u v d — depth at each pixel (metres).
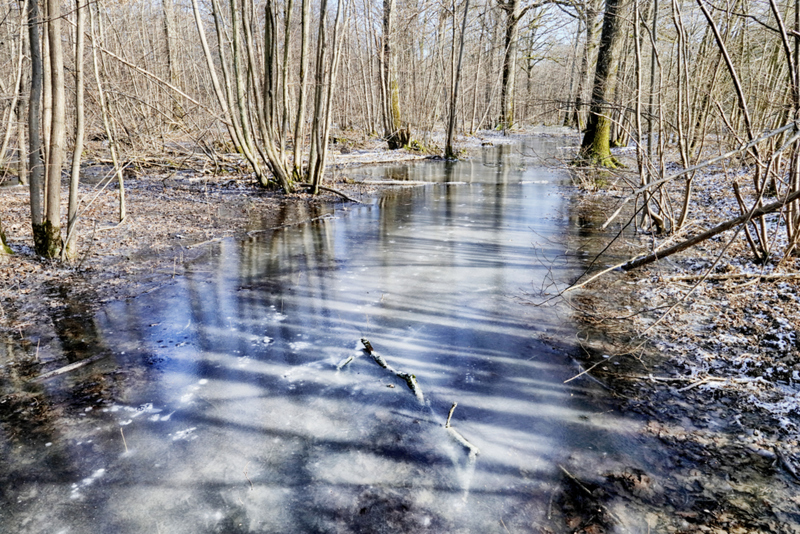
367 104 23.67
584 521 2.08
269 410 2.90
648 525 2.05
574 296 4.56
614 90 10.78
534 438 2.63
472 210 8.66
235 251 6.18
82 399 3.01
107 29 12.48
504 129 27.88
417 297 4.61
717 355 3.37
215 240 6.70
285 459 2.48
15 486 2.31
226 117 10.16
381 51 19.27
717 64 5.47
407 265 5.56
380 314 4.24
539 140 24.89
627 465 2.41
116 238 6.64
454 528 2.06
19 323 4.04
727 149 7.02
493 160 17.06
